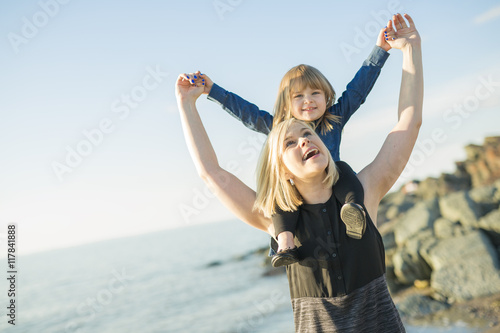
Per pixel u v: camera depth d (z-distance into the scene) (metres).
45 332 22.86
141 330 18.81
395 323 1.54
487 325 8.36
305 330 1.59
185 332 16.52
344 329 1.52
